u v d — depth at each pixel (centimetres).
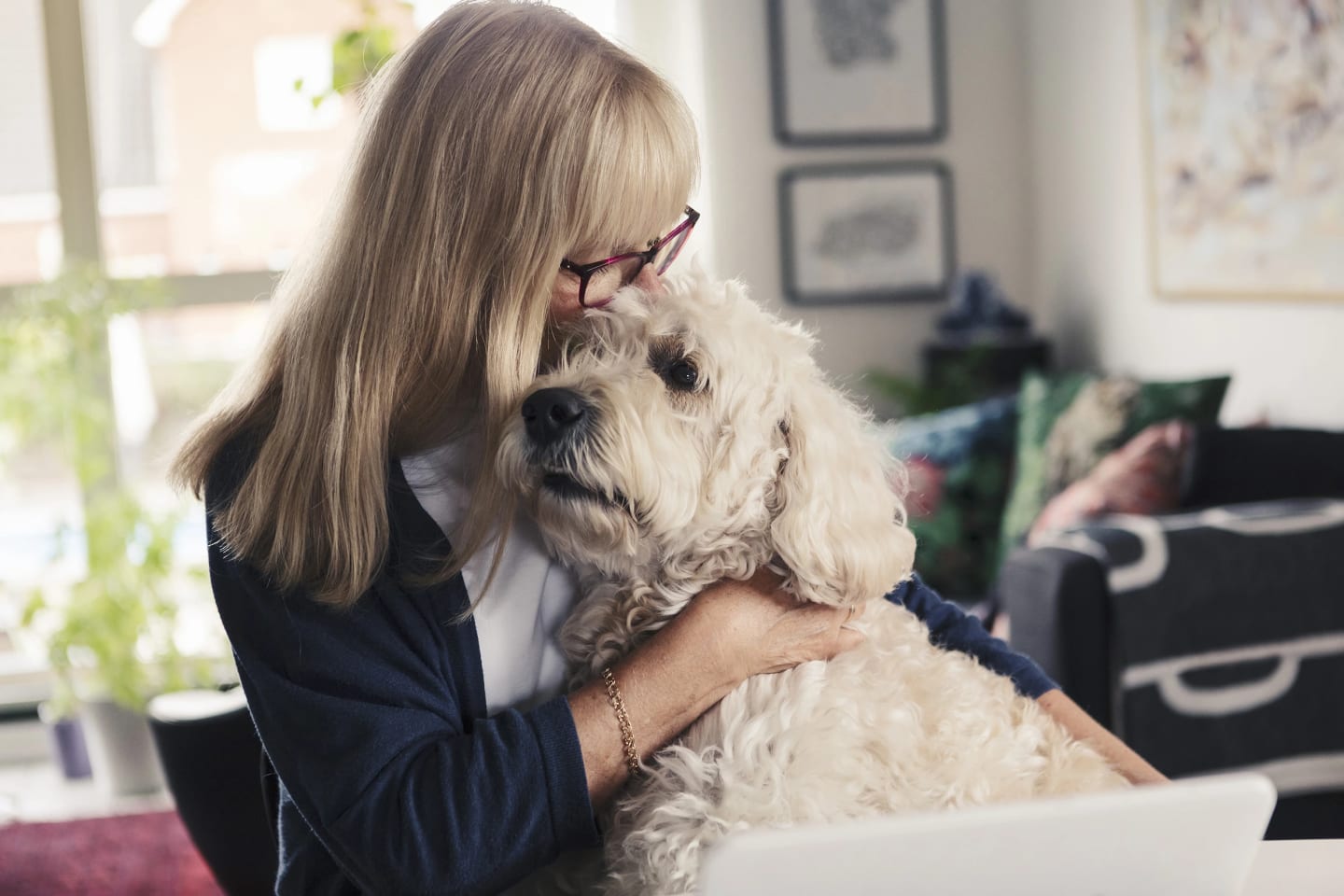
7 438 394
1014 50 452
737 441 128
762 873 77
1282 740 243
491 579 118
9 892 310
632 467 120
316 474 114
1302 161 304
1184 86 350
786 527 124
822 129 440
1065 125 425
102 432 407
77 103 423
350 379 114
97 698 375
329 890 120
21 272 433
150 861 327
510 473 120
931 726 129
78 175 425
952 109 452
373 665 114
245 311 438
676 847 111
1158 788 82
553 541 131
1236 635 239
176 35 429
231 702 260
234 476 121
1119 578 235
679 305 131
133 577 362
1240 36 323
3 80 426
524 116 117
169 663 359
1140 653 235
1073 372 430
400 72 121
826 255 444
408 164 117
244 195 438
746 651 121
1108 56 394
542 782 108
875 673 130
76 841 342
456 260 116
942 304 452
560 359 132
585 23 127
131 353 433
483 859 106
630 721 115
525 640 126
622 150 119
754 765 116
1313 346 308
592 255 128
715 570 130
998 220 456
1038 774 131
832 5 436
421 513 119
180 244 438
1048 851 81
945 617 158
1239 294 333
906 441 362
